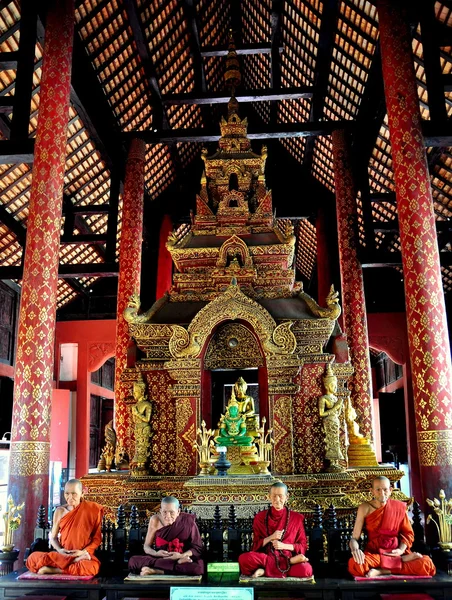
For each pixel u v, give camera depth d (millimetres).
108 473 11156
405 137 13023
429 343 11938
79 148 21375
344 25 17422
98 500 10555
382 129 19984
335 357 11234
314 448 10469
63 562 7512
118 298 19281
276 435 10383
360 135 20656
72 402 28875
